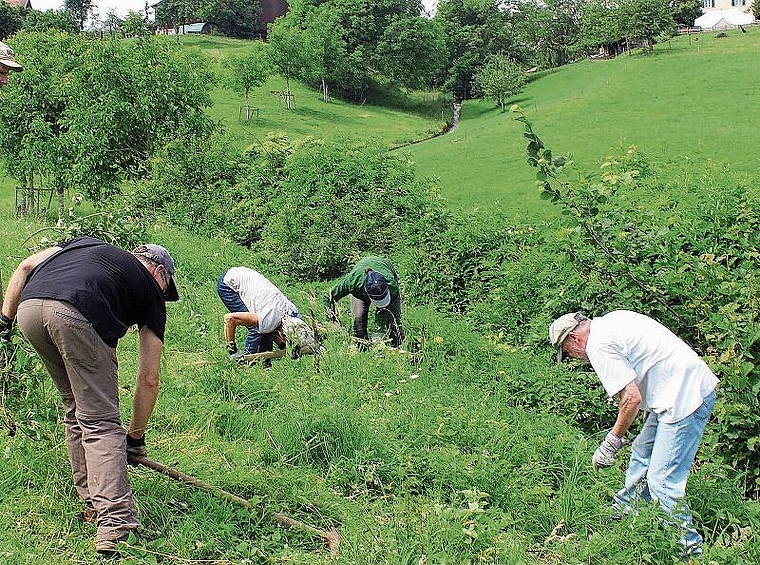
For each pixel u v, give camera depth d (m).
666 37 74.12
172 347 8.41
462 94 95.44
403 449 5.92
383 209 15.21
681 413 5.18
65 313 4.25
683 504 4.93
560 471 6.16
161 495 4.97
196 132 22.64
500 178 33.91
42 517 4.64
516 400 7.70
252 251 16.12
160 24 111.44
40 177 26.08
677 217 8.30
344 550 4.63
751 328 6.50
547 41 106.12
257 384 7.02
